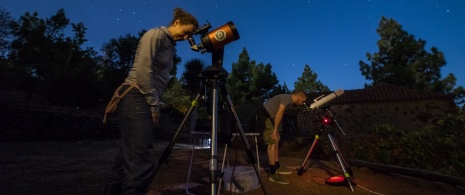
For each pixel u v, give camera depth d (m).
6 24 21.95
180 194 2.42
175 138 1.84
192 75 13.99
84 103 18.91
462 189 2.90
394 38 19.52
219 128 1.94
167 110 21.72
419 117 12.30
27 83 18.41
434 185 3.05
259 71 24.78
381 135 4.51
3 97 15.51
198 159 4.91
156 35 1.60
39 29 24.38
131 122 1.54
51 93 15.89
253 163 2.03
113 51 25.50
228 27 1.83
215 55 2.04
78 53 23.25
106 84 21.67
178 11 1.82
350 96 14.61
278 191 2.68
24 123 10.42
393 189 2.92
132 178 1.48
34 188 2.57
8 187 2.60
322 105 3.24
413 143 3.95
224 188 2.71
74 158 5.27
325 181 3.02
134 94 1.57
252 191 2.62
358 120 13.48
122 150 1.60
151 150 1.58
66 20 26.86
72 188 2.58
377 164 3.81
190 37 1.87
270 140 3.13
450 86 17.75
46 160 4.90
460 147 3.52
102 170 3.73
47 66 17.17
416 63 18.08
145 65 1.52
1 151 6.24
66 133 11.22
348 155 4.77
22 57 21.48
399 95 13.13
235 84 24.48
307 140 6.09
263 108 3.31
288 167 4.15
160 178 3.12
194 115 6.50
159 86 1.74
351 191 2.78
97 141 11.00
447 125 3.89
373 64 19.84
